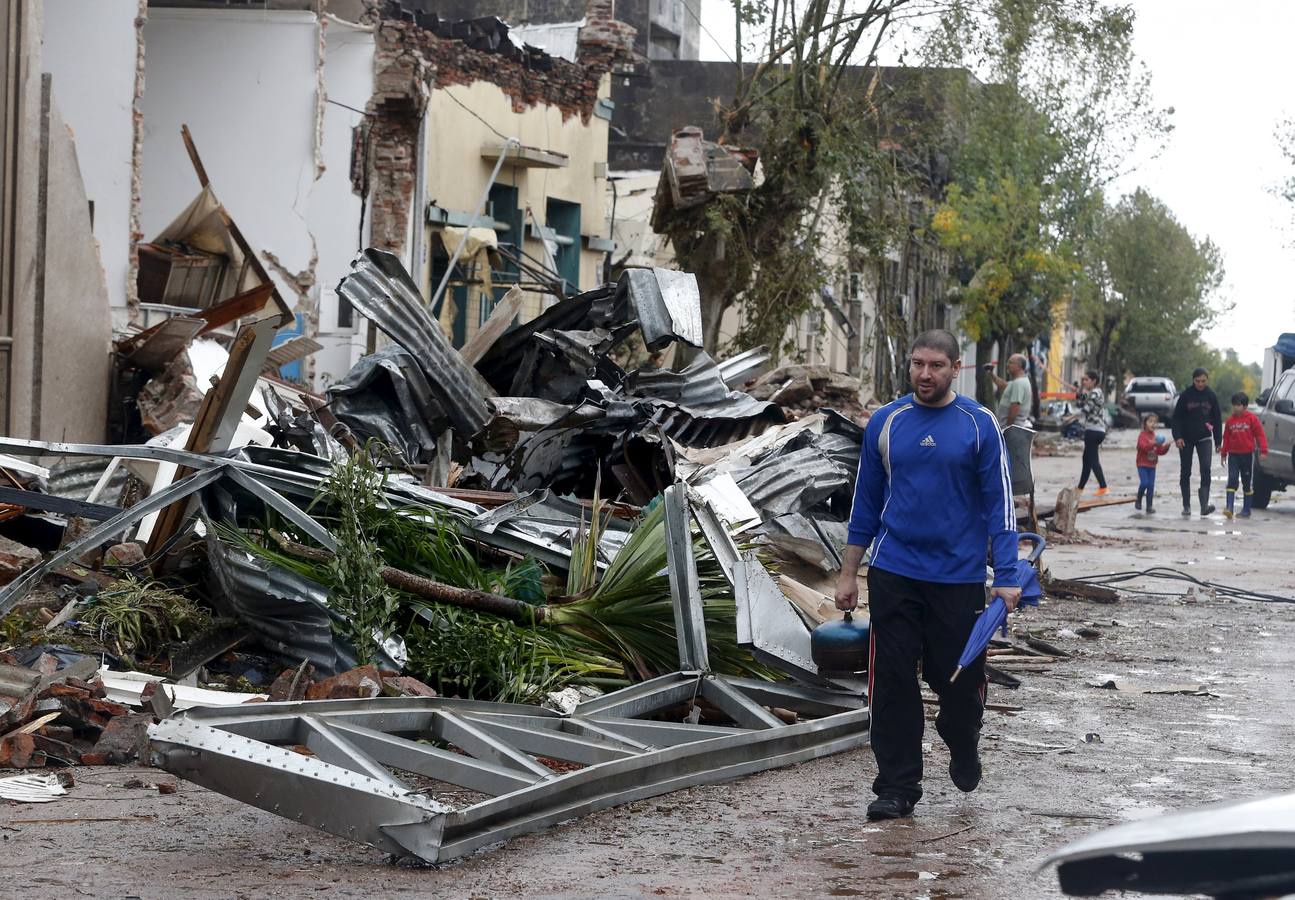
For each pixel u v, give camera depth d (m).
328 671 7.15
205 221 17.31
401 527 7.90
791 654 7.34
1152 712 8.20
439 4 34.09
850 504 11.35
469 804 5.76
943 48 23.69
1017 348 50.44
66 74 15.13
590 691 7.30
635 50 46.34
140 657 7.32
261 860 4.86
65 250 12.89
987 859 5.13
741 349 24.61
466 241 24.20
